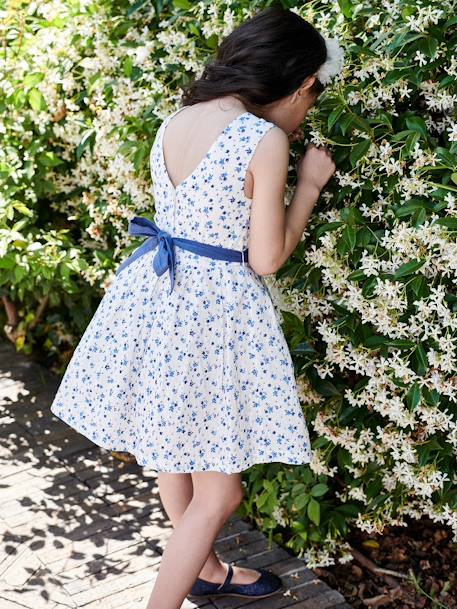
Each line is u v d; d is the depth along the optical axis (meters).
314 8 2.47
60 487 3.04
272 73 1.95
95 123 2.97
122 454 3.24
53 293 3.67
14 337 4.21
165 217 2.08
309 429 2.64
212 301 2.00
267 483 2.66
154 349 2.03
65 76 3.17
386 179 2.21
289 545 2.68
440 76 2.20
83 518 2.85
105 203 3.23
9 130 3.47
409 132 2.10
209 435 2.03
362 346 2.27
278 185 1.92
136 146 2.68
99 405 2.12
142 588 2.49
